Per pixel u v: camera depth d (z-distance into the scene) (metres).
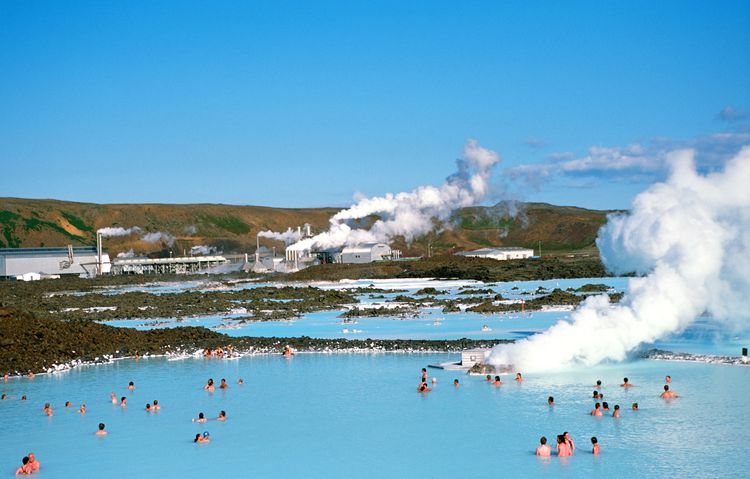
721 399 54.66
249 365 74.31
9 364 73.19
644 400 55.09
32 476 43.62
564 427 49.59
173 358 79.38
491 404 55.62
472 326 99.38
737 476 40.28
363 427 51.22
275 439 49.22
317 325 105.75
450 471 42.56
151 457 46.34
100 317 120.31
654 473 41.06
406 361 73.94
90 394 62.91
